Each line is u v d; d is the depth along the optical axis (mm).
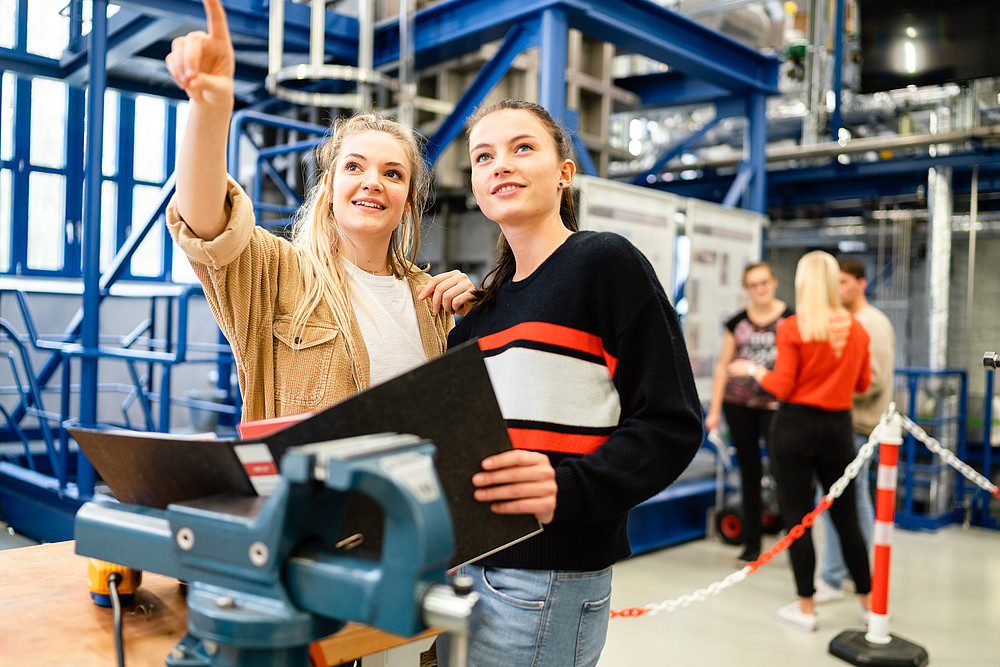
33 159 6090
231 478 751
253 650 679
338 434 711
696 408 1064
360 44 4363
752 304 3889
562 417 1071
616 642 2945
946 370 5246
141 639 916
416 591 596
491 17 4004
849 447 2965
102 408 6230
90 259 3924
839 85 5621
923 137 5020
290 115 6055
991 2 4672
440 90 5008
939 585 3777
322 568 647
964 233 6684
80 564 1191
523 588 1082
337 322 1328
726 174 6398
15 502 4324
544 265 1137
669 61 4559
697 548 4309
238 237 1043
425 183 1565
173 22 4191
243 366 1268
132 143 6504
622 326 1050
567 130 1270
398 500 596
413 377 730
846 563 3055
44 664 843
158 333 6504
